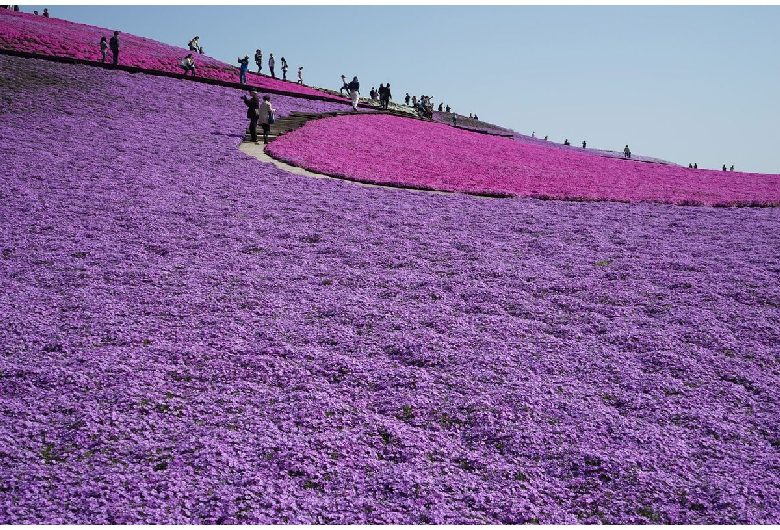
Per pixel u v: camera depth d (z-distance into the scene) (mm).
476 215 21938
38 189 20109
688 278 15289
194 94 41406
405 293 14094
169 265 14969
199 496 7137
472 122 96500
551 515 7156
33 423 8438
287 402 9406
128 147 26875
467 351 11219
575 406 9453
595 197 26422
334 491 7488
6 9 67562
